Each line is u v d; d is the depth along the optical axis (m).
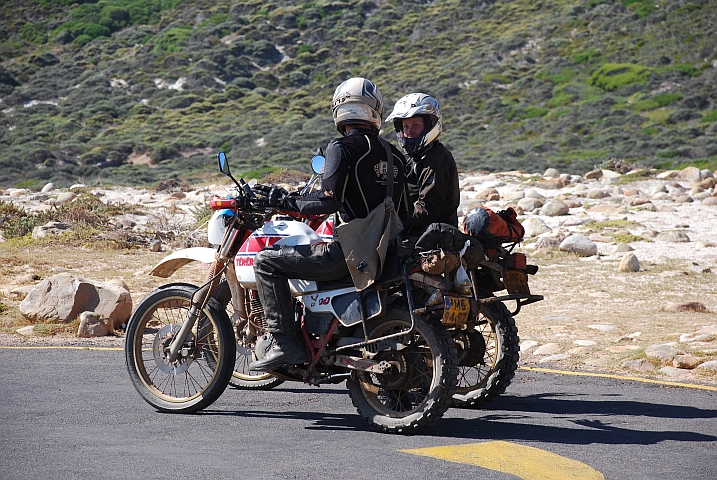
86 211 31.62
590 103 98.00
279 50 140.88
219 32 145.00
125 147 99.12
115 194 40.41
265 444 8.53
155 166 92.06
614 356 14.36
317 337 9.65
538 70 115.44
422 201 10.25
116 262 25.20
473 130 97.56
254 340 11.07
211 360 11.40
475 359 10.66
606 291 20.92
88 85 127.50
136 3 161.88
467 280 9.09
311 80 130.50
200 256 10.40
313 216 9.97
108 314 16.17
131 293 20.34
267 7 154.75
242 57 135.88
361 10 152.50
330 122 103.00
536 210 32.09
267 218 10.05
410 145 10.38
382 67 126.75
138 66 135.12
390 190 9.34
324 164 9.27
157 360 10.35
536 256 25.47
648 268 23.59
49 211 32.06
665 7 124.12
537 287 21.41
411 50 133.38
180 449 8.22
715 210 32.09
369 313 9.23
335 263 9.31
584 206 33.47
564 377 12.80
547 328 16.83
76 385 11.35
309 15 149.50
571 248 25.77
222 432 9.08
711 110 89.81
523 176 42.12
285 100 121.69
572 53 118.06
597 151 81.50
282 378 9.97
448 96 111.06
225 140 99.81
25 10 160.38
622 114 92.94
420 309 8.98
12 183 85.25
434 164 10.28
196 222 32.06
